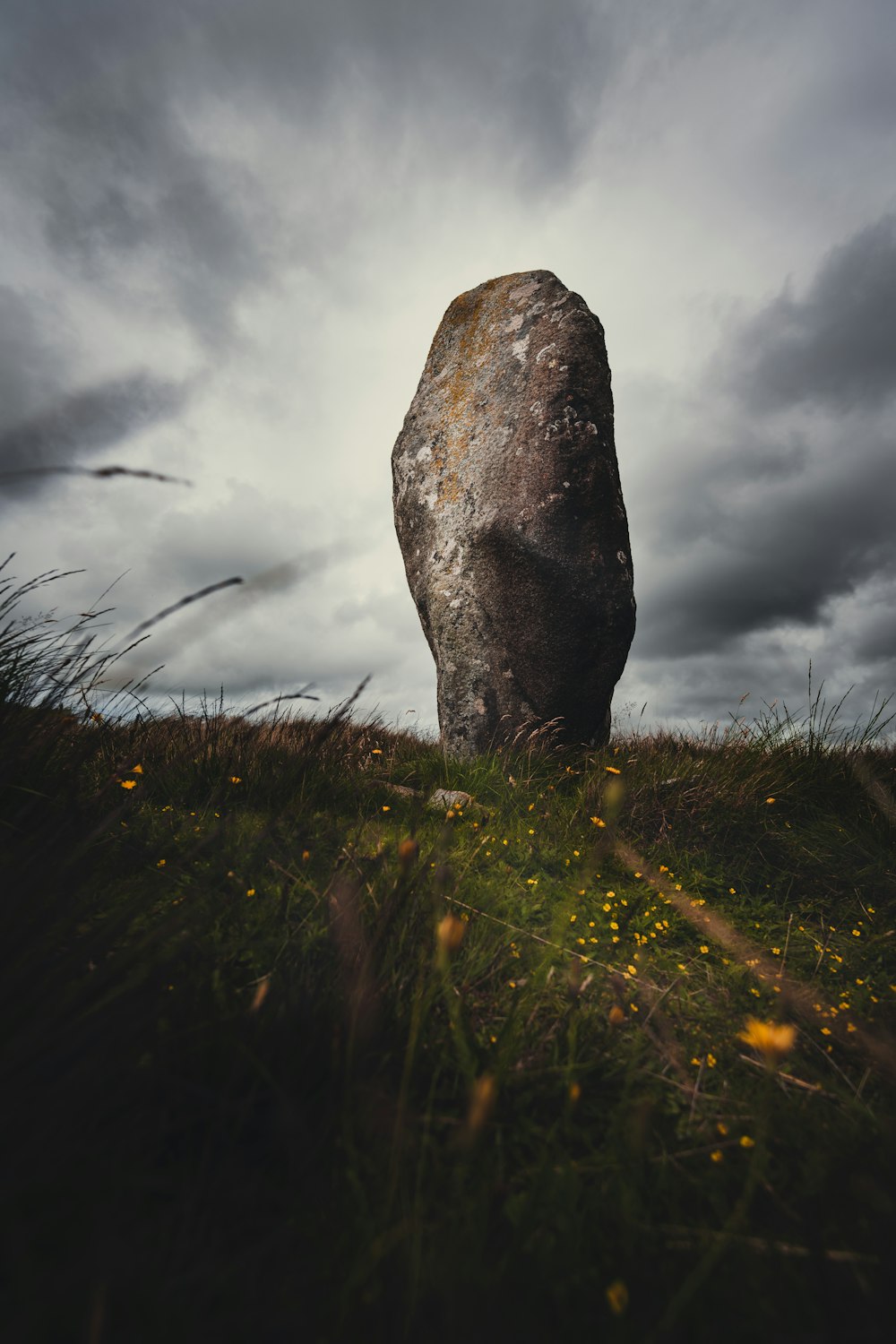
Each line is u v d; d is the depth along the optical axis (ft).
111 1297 2.81
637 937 8.26
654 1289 3.34
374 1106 4.16
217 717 11.25
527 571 15.60
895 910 9.95
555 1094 4.84
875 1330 3.03
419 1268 3.03
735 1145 4.59
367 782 12.75
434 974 4.99
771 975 7.65
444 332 19.31
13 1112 3.15
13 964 3.92
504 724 16.21
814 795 13.79
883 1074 5.74
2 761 6.48
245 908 6.45
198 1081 4.09
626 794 12.37
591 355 16.39
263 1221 3.44
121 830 7.34
